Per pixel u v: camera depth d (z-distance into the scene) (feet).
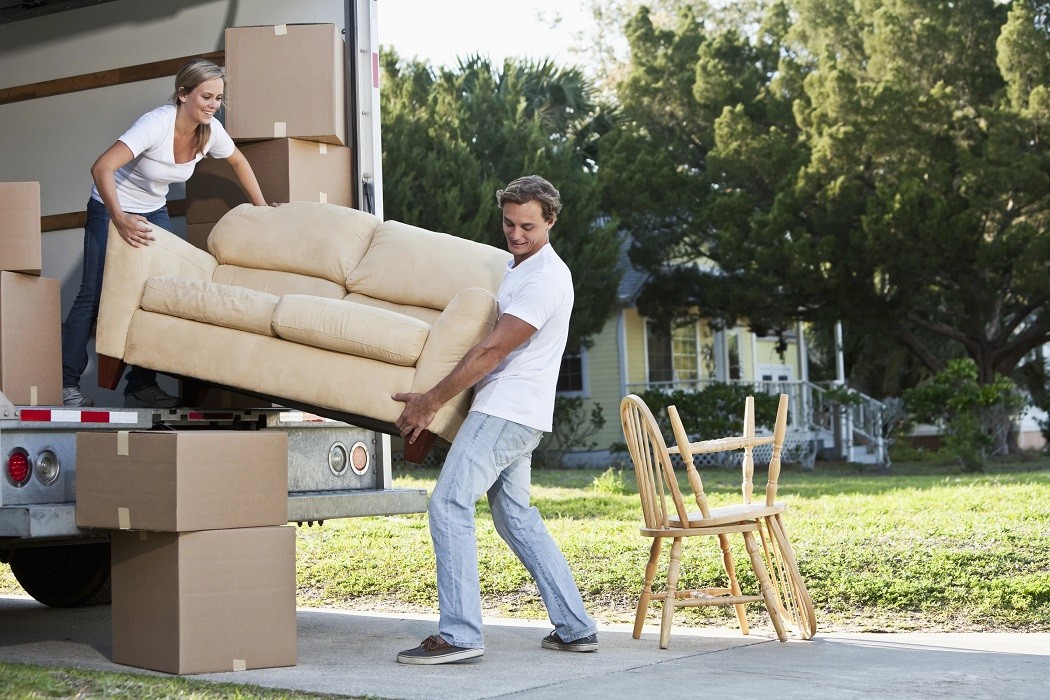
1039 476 44.80
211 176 19.38
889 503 32.89
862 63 72.49
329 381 15.20
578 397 65.77
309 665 14.61
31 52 20.94
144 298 16.12
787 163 63.77
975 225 58.65
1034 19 62.90
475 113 58.49
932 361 67.51
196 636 13.65
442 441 15.72
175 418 16.10
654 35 74.38
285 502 14.48
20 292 15.43
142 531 13.94
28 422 14.23
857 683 13.17
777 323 64.44
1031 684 13.08
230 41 18.71
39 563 21.30
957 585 20.15
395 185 54.49
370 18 19.54
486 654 15.47
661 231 65.51
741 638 16.97
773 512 16.55
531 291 14.47
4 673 13.19
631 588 21.49
